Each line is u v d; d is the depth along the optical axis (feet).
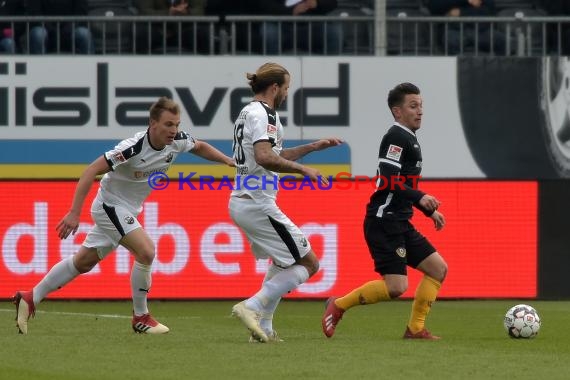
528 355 75.10
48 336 86.53
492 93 133.69
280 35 139.85
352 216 130.31
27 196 128.36
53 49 140.05
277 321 104.83
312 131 132.57
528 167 134.10
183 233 129.08
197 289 129.39
